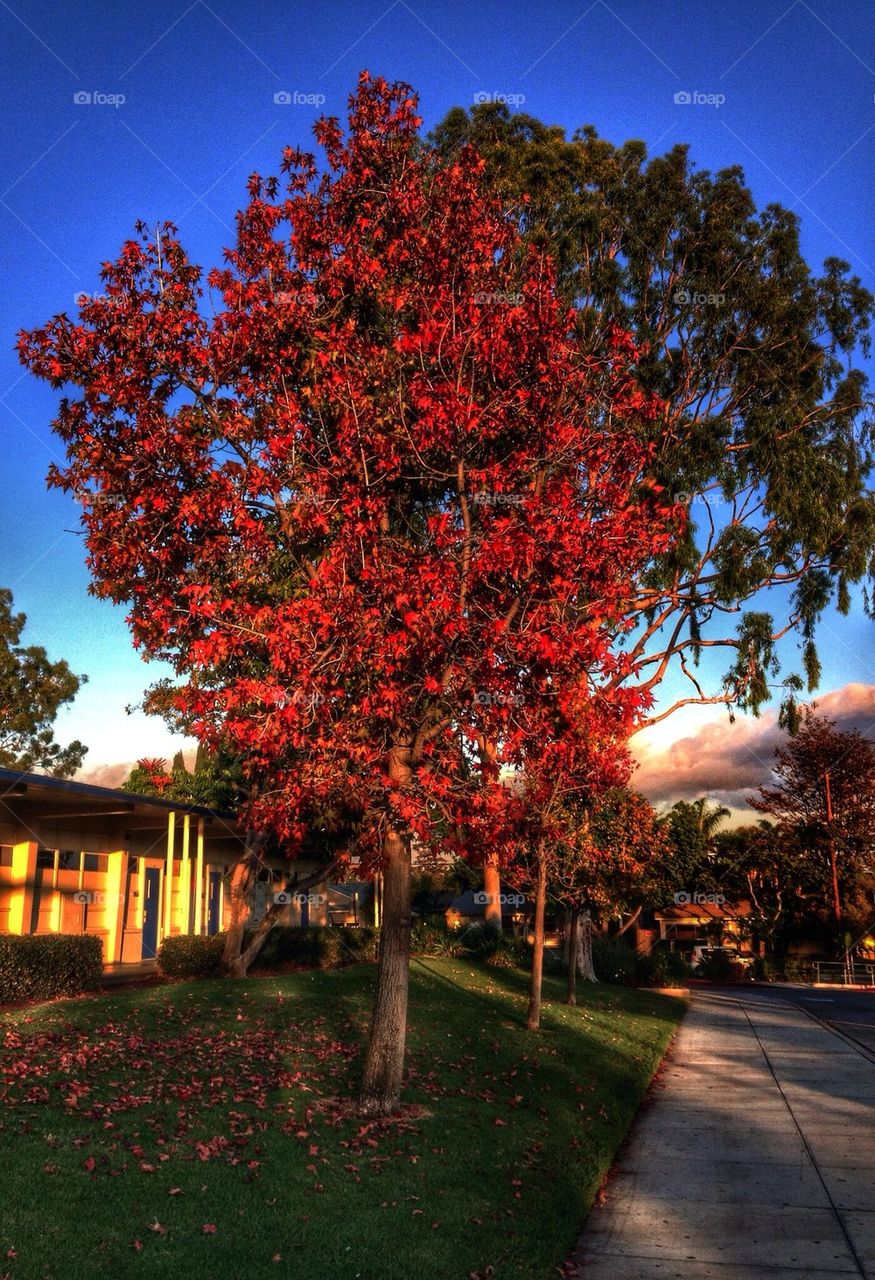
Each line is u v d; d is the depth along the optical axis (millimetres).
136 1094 9484
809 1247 7234
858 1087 13805
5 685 40062
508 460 10891
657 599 23844
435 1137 9320
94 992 16938
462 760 10500
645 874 35062
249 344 10992
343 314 11781
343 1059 11945
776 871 55750
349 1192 7617
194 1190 7230
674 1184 8922
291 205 11570
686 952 55125
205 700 9852
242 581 10570
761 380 24922
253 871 20125
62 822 20797
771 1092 13492
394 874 10547
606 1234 7578
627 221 24906
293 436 10656
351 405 10523
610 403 11641
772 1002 31516
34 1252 5953
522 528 9867
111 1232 6363
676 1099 13055
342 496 10531
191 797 22609
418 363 11031
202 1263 6105
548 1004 19953
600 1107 11703
